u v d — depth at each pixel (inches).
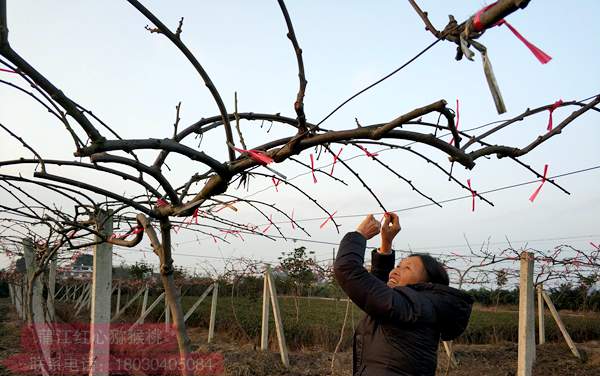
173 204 76.9
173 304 84.2
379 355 73.2
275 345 346.3
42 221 104.7
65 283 516.4
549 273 290.4
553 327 450.0
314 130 56.1
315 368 291.3
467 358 331.3
